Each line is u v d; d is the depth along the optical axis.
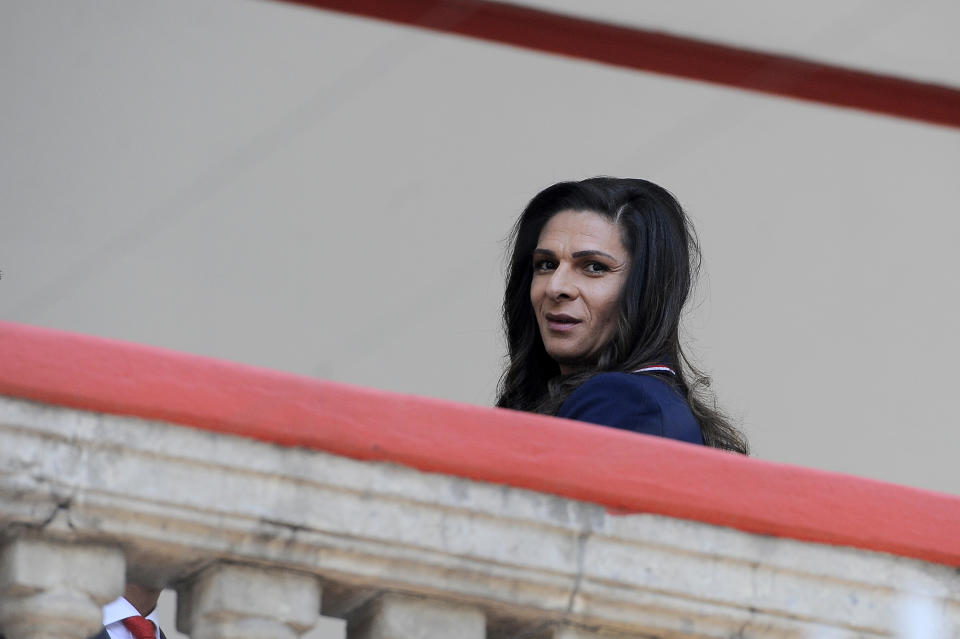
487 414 8.01
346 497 7.75
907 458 28.94
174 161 25.45
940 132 26.53
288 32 24.86
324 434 7.69
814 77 25.70
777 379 28.33
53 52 24.66
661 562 8.24
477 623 8.03
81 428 7.38
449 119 25.84
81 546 7.43
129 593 8.30
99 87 24.89
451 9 24.61
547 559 8.02
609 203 11.36
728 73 25.58
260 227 25.97
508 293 11.82
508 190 26.48
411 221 26.41
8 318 25.52
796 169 26.88
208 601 7.64
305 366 26.73
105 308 25.78
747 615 8.34
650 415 9.99
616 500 8.15
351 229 26.31
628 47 25.27
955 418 28.72
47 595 7.30
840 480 8.60
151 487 7.44
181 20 24.70
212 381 7.57
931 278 27.91
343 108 25.56
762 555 8.42
